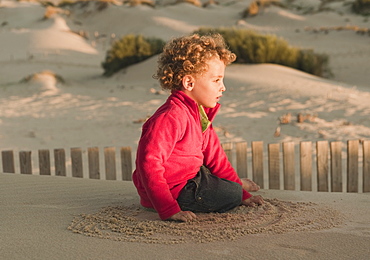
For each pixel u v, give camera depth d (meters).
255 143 5.05
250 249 2.26
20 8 55.03
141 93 16.81
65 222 2.77
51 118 12.84
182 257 2.15
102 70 26.34
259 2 49.00
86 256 2.17
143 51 23.52
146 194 2.93
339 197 3.63
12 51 33.28
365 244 2.33
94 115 13.11
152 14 49.59
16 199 3.37
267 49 21.22
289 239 2.42
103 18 50.94
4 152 5.44
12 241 2.40
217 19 48.72
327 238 2.43
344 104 13.52
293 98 14.49
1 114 13.38
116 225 2.68
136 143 10.01
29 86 18.61
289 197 3.63
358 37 35.31
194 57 2.78
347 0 52.09
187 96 2.84
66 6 56.28
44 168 5.37
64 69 26.36
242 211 2.99
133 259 2.13
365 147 5.22
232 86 16.64
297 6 52.84
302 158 5.08
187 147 2.81
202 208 2.90
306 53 22.59
